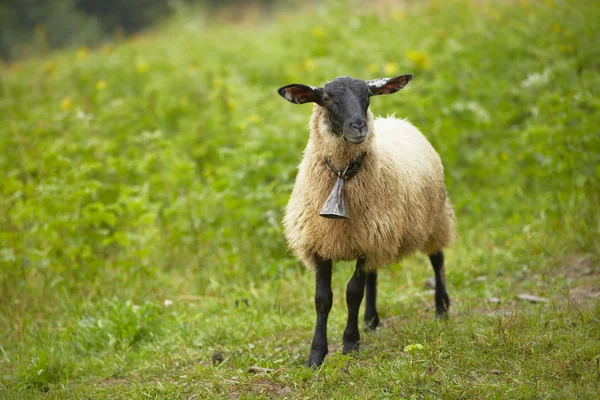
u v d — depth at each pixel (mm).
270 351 7352
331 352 7223
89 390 6762
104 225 10672
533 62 13898
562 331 6820
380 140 7465
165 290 9492
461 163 12617
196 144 12711
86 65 18375
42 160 11008
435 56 15047
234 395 6230
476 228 11094
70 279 9359
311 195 6820
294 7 29578
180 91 15703
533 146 10805
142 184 11844
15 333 8422
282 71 16562
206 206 10500
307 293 9219
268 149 10961
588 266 9102
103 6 44969
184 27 24906
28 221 10398
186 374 6844
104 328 8180
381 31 18266
